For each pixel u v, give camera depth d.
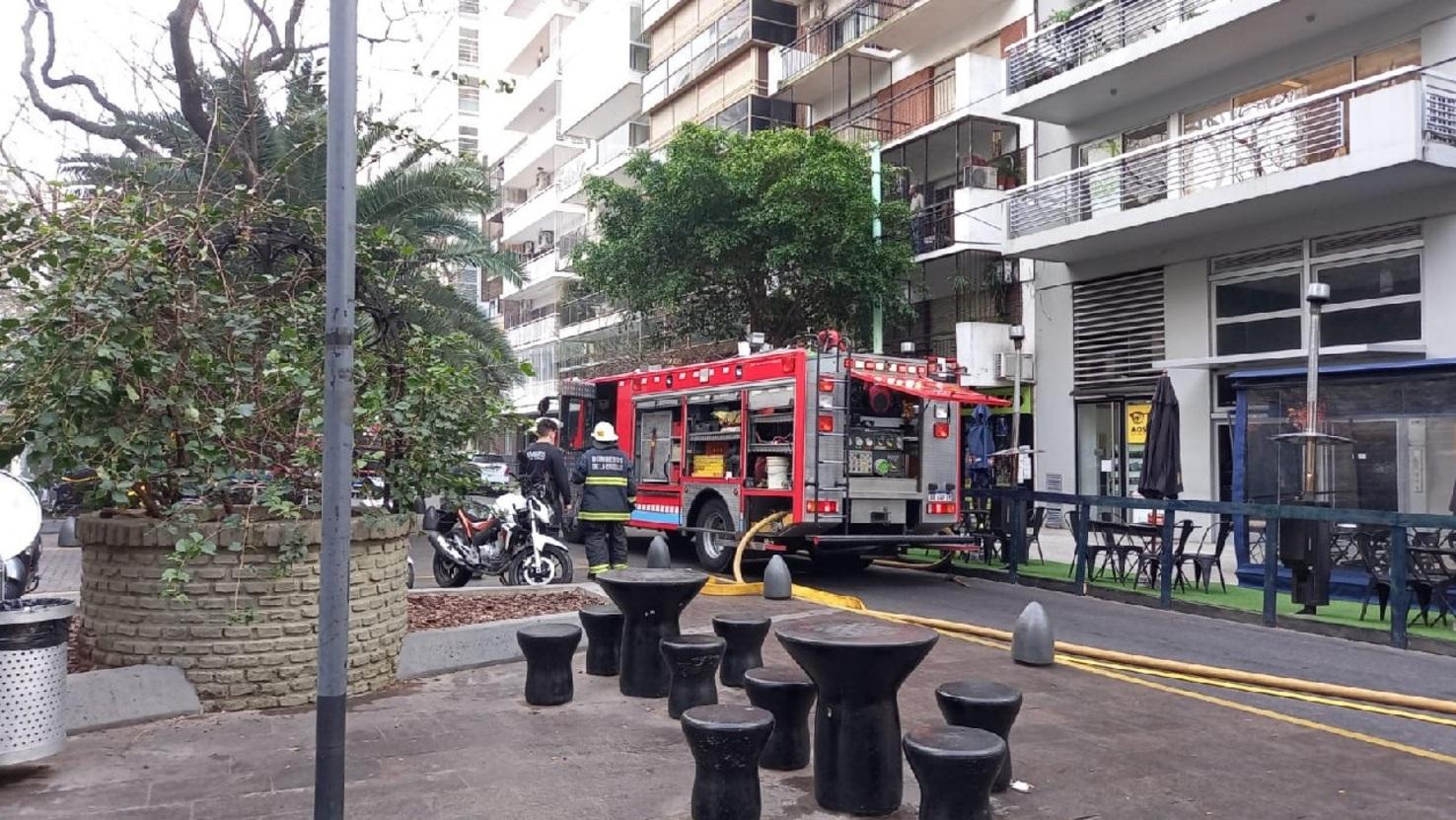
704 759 4.55
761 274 20.94
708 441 14.68
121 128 12.78
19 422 5.91
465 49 56.59
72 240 6.03
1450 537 10.16
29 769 5.20
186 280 6.52
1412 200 14.96
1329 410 11.80
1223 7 16.17
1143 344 19.23
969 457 15.53
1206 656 8.84
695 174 19.64
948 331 24.03
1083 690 7.32
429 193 16.52
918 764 4.28
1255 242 17.17
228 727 5.99
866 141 22.95
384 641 7.05
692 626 9.34
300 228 7.37
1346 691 7.25
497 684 7.20
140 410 6.30
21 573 8.21
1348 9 15.60
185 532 6.28
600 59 38.91
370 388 7.48
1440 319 14.59
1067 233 18.66
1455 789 5.28
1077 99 19.53
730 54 30.27
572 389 18.41
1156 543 12.38
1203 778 5.41
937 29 25.06
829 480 12.73
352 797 4.86
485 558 11.74
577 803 4.83
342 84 3.97
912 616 10.50
